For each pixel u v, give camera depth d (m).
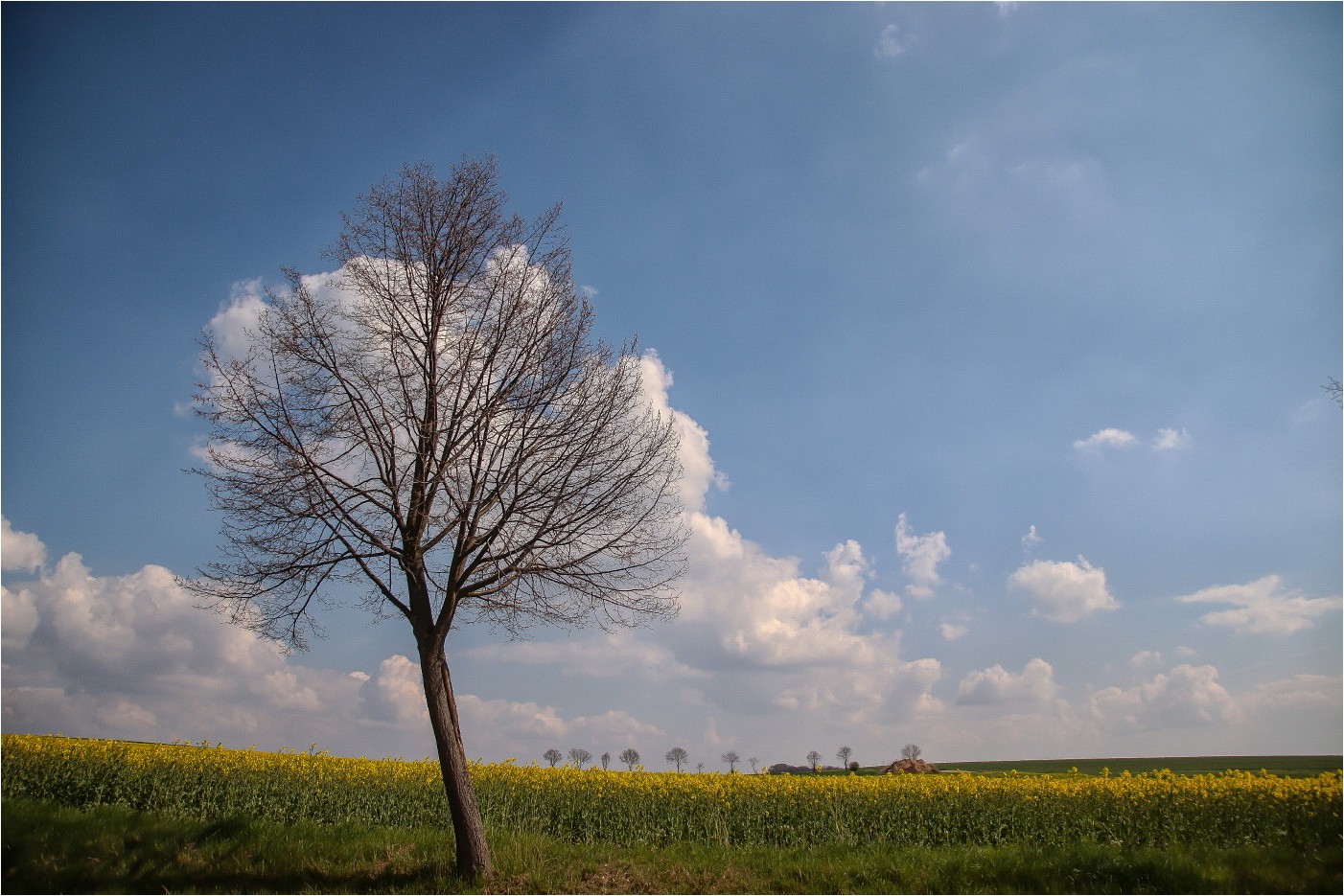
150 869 10.52
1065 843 12.41
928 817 13.84
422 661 10.72
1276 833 11.16
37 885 9.73
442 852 11.54
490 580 11.04
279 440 10.57
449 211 12.28
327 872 10.72
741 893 10.30
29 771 13.95
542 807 15.15
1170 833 11.91
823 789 15.30
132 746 17.06
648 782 16.41
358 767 16.92
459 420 11.17
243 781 14.99
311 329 11.32
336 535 10.85
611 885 10.55
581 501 11.53
